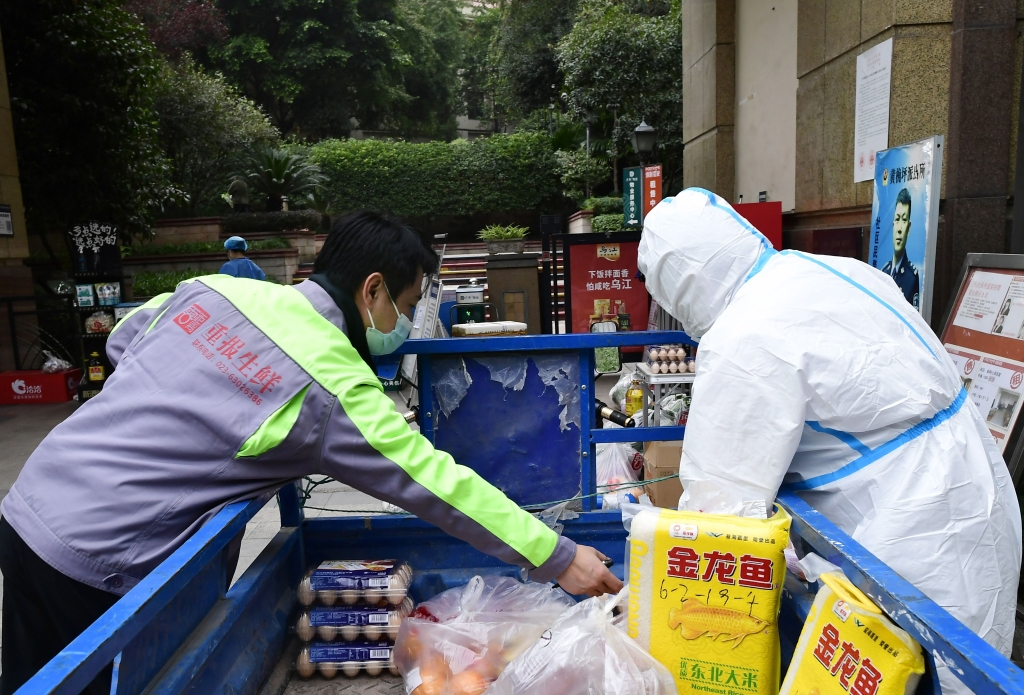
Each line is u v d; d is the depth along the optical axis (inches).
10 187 334.3
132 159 409.7
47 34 352.5
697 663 53.3
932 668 41.4
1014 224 123.2
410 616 70.4
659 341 77.2
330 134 1038.4
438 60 1170.0
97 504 54.1
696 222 65.3
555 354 79.2
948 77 147.5
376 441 52.1
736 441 56.4
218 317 56.9
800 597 60.7
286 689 68.4
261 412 52.8
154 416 54.7
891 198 133.3
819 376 55.2
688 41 320.8
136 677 43.9
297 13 972.6
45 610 58.4
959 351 123.8
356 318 60.6
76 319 349.1
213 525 50.6
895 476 56.7
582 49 652.1
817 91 191.3
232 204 682.2
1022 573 105.9
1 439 255.8
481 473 80.6
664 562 53.7
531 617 68.9
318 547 79.0
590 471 80.8
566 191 789.9
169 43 765.9
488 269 240.2
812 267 61.7
